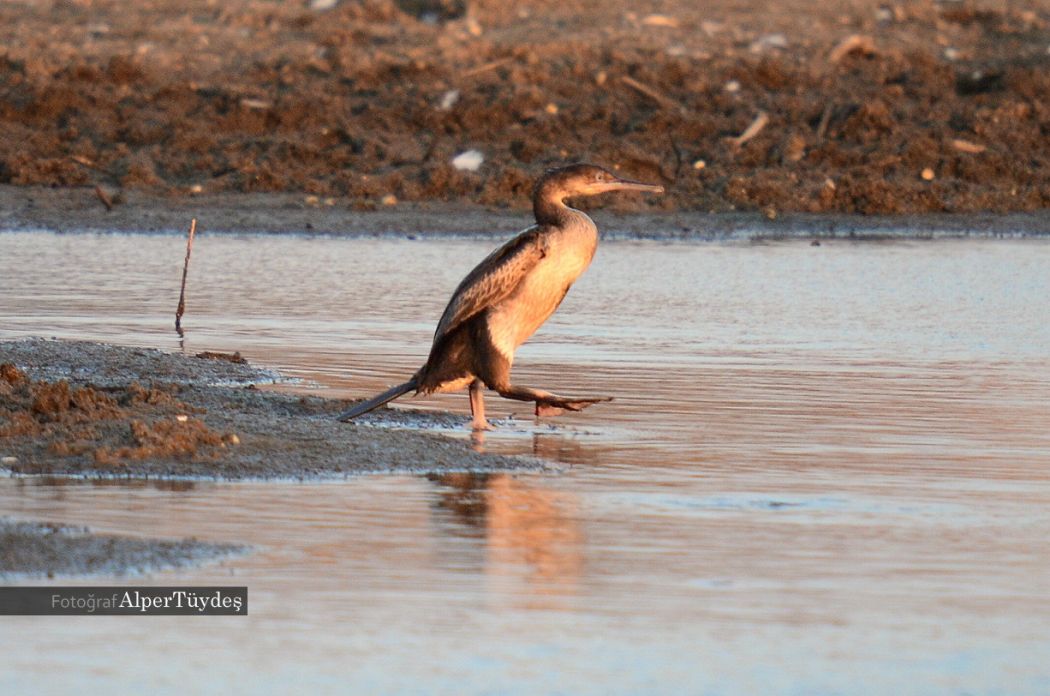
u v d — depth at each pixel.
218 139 38.88
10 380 16.53
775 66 43.56
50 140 38.44
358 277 28.69
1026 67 44.84
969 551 12.13
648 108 41.62
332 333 22.92
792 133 40.47
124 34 45.16
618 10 49.47
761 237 35.38
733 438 16.39
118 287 27.03
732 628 10.34
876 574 11.50
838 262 31.44
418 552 11.91
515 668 9.61
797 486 14.23
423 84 41.66
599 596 10.91
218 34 45.78
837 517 13.12
